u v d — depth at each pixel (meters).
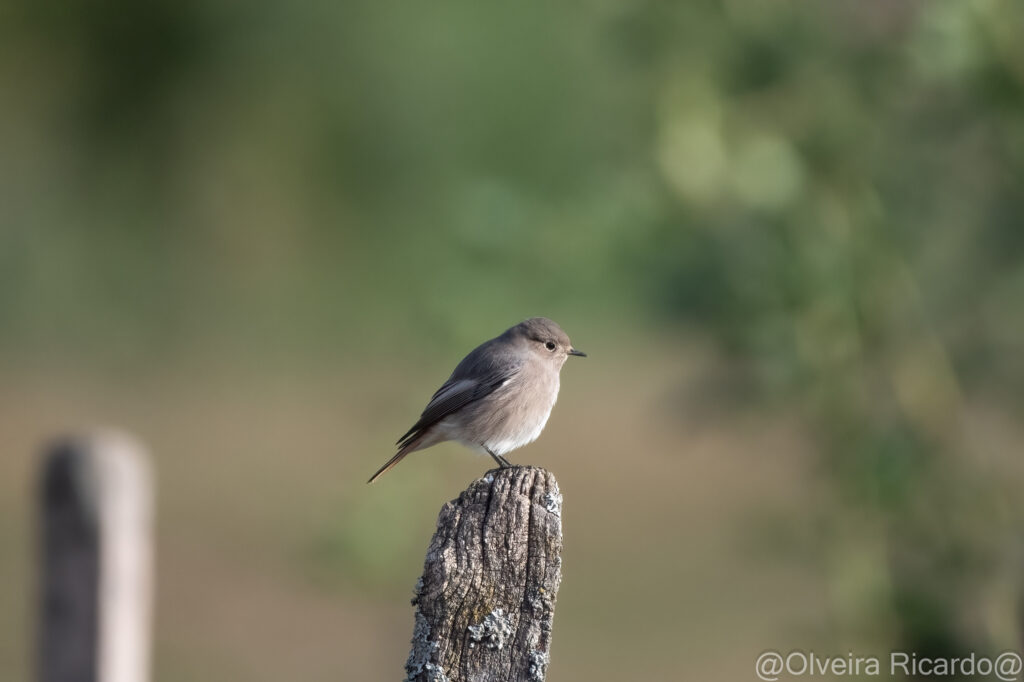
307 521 23.95
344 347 31.38
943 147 10.68
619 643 18.47
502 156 22.31
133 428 32.06
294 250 28.77
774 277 10.17
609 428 33.75
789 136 10.96
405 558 13.73
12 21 26.92
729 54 10.94
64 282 31.61
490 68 23.23
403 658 18.20
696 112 10.79
